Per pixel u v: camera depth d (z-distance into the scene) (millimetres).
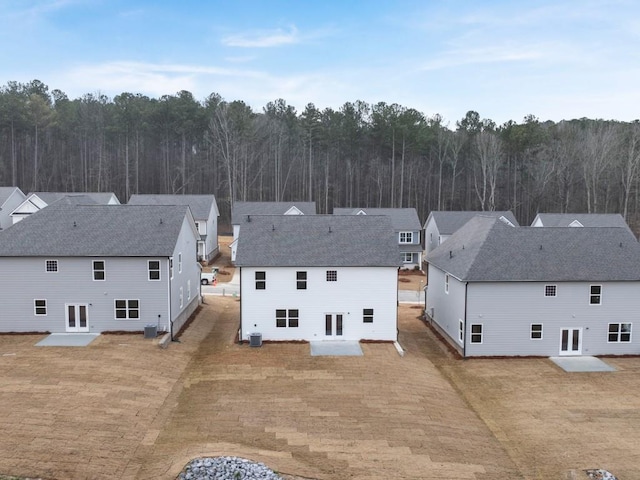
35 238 31016
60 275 30203
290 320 31047
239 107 89125
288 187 96000
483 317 29281
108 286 30422
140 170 93062
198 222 59906
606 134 82188
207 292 46938
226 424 20047
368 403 22391
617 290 29609
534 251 30562
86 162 92500
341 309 31062
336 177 97062
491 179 87125
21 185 88000
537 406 23141
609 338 29844
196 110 92500
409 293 49188
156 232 32250
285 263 30547
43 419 19312
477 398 24094
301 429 19719
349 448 18297
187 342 30672
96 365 25344
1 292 30125
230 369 26359
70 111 95125
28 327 30406
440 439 19422
